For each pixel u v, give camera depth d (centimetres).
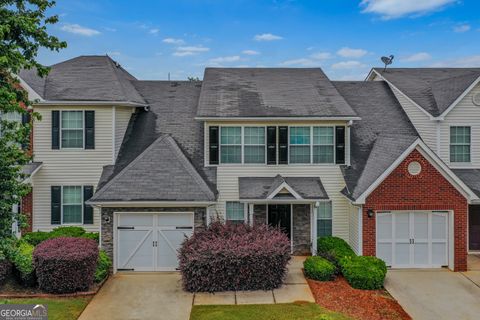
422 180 1552
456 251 1554
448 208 1553
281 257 1349
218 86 2064
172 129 1980
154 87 2289
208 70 2323
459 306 1240
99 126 1834
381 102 2155
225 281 1329
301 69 2361
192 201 1516
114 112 1842
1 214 1050
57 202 1820
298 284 1384
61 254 1276
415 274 1513
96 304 1230
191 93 2256
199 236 1426
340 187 1805
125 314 1160
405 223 1581
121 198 1505
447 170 1540
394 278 1467
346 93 2241
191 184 1575
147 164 1642
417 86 2148
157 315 1153
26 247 1484
